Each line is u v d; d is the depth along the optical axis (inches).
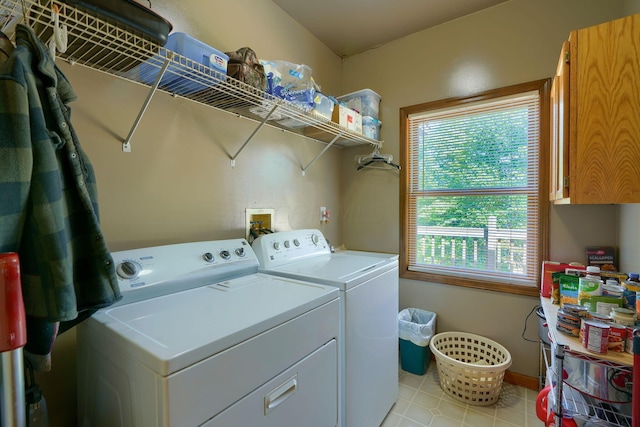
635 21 44.7
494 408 72.2
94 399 35.6
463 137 91.0
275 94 60.7
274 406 35.4
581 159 48.2
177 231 57.6
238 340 31.4
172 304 40.6
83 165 31.4
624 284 49.1
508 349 82.7
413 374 87.9
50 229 25.5
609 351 41.1
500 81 82.4
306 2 81.2
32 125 24.6
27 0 29.9
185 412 26.4
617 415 46.6
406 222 98.8
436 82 92.4
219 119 65.4
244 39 72.3
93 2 32.5
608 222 70.0
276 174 80.0
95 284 32.0
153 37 38.6
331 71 105.1
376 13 86.0
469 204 90.4
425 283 95.4
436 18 88.6
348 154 109.0
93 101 46.5
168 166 56.3
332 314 47.0
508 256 84.5
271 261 63.6
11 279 19.5
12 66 23.6
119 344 30.4
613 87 46.2
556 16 75.3
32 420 28.9
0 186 22.5
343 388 52.1
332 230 104.0
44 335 27.1
